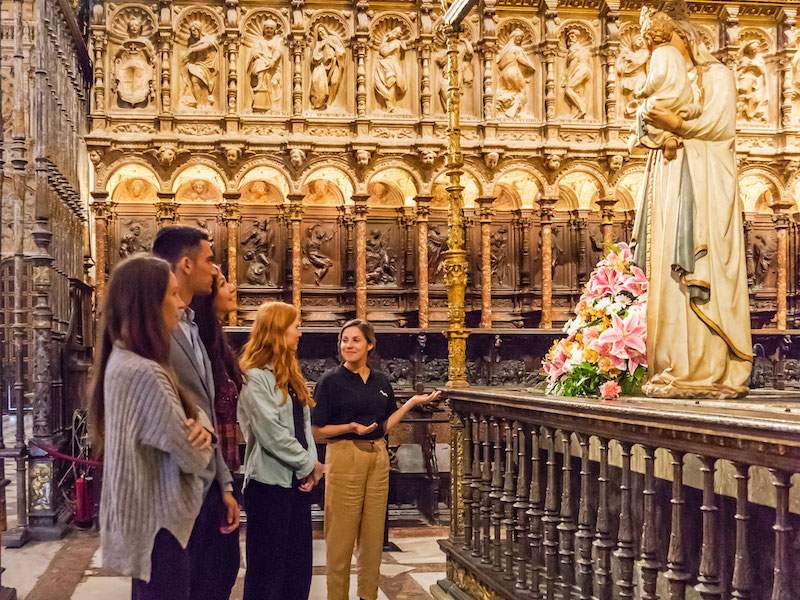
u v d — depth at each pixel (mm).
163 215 10555
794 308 11531
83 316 10859
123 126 10492
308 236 11195
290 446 4707
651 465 3492
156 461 3039
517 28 11109
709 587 3080
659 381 4672
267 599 4734
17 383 8391
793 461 2650
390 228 11367
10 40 14453
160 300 3057
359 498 5430
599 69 11180
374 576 5480
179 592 3045
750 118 11195
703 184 4676
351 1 10797
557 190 11000
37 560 7555
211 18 10688
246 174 10727
